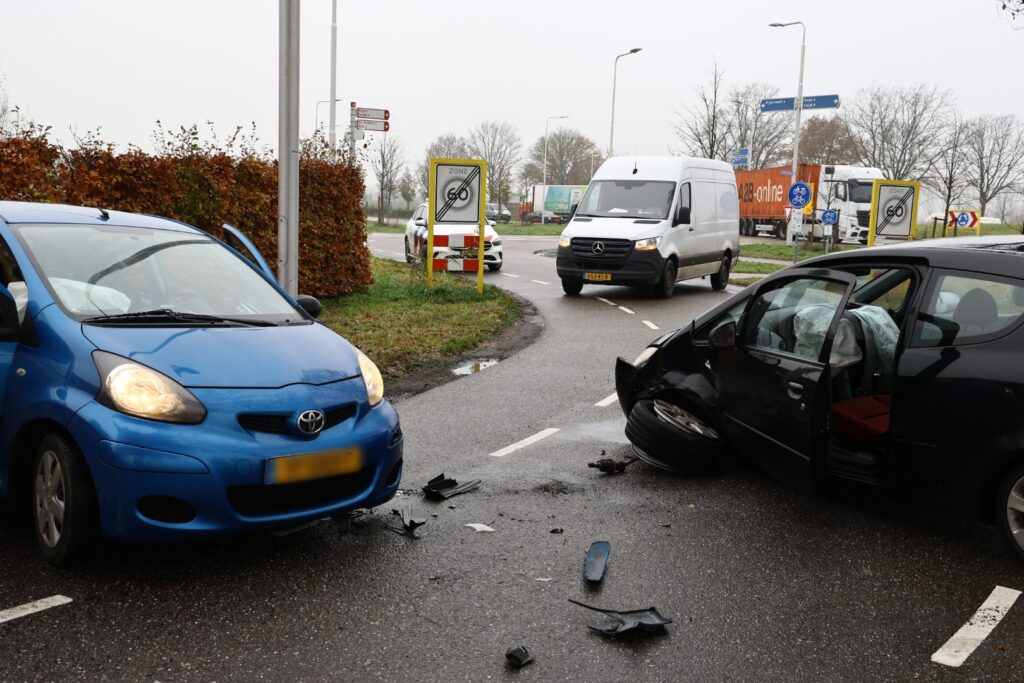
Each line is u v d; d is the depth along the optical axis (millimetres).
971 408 4414
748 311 5598
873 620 3863
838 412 5238
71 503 4027
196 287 4992
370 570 4301
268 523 4117
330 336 4961
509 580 4230
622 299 17984
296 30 10023
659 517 5156
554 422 7551
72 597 3887
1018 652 3588
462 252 20000
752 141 58656
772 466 5203
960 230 43625
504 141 77875
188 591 3994
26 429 4250
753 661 3480
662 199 18047
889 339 5477
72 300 4484
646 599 4047
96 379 4047
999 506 4422
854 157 66000
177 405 4004
